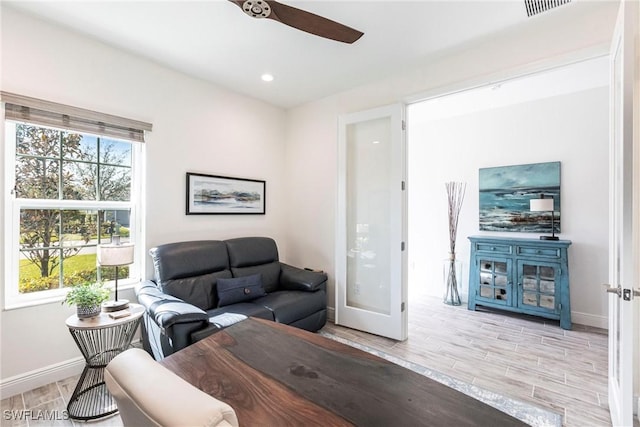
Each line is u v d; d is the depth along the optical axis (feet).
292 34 7.81
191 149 10.34
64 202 7.97
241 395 3.18
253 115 12.32
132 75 8.86
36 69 7.20
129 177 9.20
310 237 12.78
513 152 13.26
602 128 11.39
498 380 7.65
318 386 3.36
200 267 9.47
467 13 6.95
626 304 4.75
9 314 6.90
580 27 6.98
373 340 10.07
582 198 11.73
